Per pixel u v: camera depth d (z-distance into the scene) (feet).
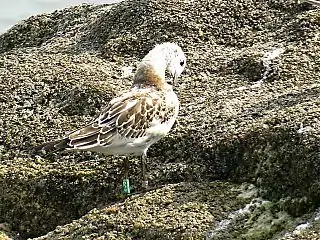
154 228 32.27
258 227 31.65
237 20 54.54
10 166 40.98
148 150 39.11
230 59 49.70
